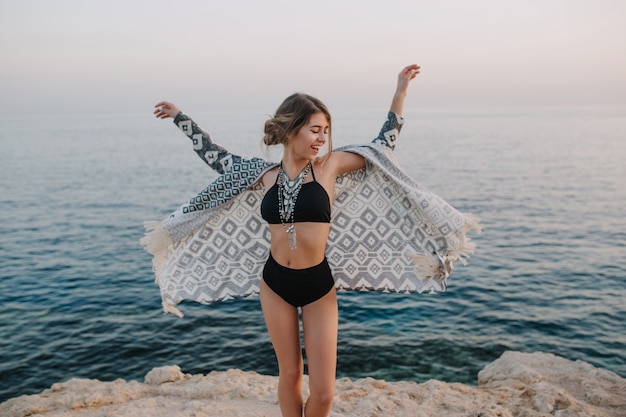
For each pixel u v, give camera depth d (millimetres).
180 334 10617
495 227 22422
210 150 3082
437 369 8719
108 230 22609
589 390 4281
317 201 2633
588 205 27859
